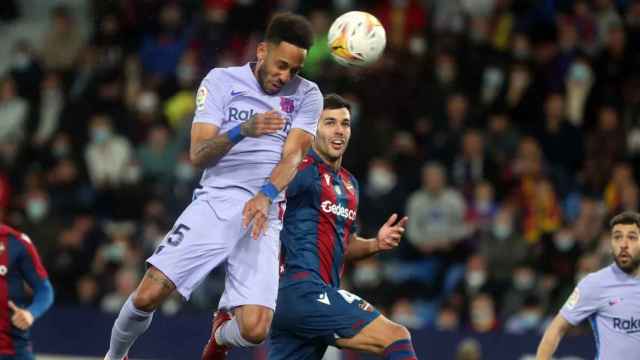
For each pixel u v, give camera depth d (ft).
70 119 188.44
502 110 177.99
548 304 149.38
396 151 171.22
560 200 165.89
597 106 177.27
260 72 79.10
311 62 180.55
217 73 79.87
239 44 192.85
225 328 81.15
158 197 171.53
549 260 152.87
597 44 188.96
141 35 204.54
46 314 158.20
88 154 184.55
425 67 182.60
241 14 194.18
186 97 188.34
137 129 186.91
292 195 88.63
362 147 172.35
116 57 202.39
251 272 79.30
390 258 161.38
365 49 86.63
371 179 167.73
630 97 177.99
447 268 159.53
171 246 78.33
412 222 163.12
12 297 98.78
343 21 87.40
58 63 208.85
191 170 172.45
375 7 189.98
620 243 92.84
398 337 85.66
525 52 184.34
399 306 151.74
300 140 79.46
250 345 80.12
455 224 161.99
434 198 163.02
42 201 175.52
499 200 167.12
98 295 160.76
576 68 180.96
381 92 178.70
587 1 191.52
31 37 230.68
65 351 156.87
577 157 173.17
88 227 167.02
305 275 87.97
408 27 188.34
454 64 183.01
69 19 211.00
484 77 182.91
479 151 169.48
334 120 90.22
